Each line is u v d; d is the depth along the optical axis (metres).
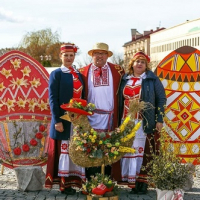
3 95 8.63
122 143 6.86
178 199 6.52
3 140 8.66
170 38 57.94
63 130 7.53
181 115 8.38
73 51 7.64
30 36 48.81
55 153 7.68
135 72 7.73
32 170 7.84
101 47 7.58
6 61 8.65
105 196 6.72
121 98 7.71
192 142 8.39
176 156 7.20
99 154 6.73
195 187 8.28
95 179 6.89
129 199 7.35
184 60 8.38
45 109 8.84
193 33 50.66
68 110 6.81
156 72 8.34
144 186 7.69
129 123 6.92
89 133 6.79
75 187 8.16
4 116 8.66
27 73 8.74
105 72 7.69
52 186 7.77
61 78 7.57
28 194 7.69
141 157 7.70
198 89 8.40
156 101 7.74
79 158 6.82
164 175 6.50
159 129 7.60
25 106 8.74
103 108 7.58
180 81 8.38
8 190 7.97
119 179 7.75
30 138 8.77
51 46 48.78
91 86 7.63
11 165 8.66
